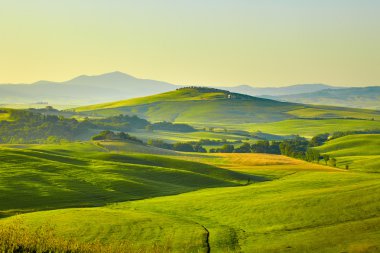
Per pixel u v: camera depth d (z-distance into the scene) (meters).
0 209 62.59
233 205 66.81
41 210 64.06
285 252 40.94
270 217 57.28
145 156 136.00
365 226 47.16
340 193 64.19
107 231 51.28
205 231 52.28
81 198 73.69
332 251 38.94
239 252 42.59
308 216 55.22
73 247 28.94
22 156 102.00
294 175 120.31
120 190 83.06
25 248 26.62
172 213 64.75
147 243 46.78
